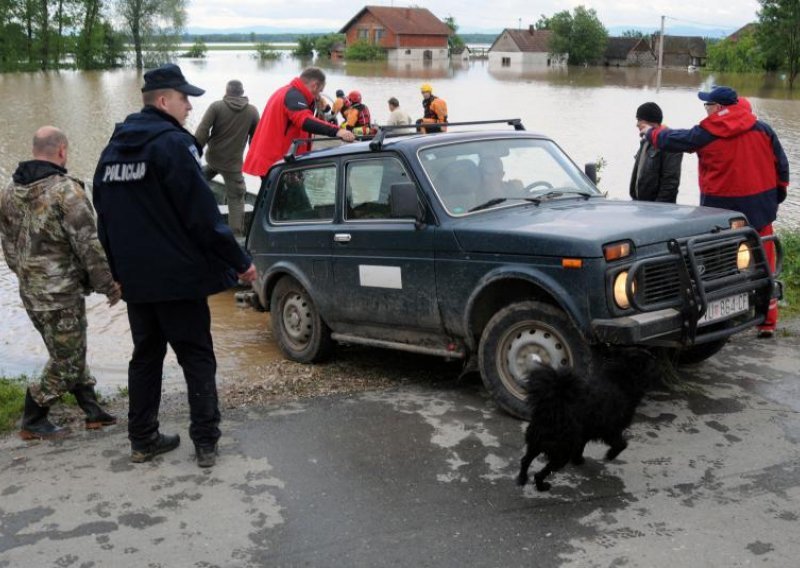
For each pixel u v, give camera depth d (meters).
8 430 5.71
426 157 6.16
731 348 6.85
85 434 5.62
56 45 75.56
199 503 4.54
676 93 52.41
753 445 4.97
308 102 9.27
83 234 5.18
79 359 5.48
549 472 4.45
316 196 6.87
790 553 3.85
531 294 5.62
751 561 3.79
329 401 6.03
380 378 6.61
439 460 4.95
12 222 5.32
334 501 4.50
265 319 9.12
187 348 4.90
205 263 4.74
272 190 7.25
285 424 5.59
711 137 6.87
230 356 7.70
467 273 5.68
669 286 5.21
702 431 5.19
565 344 5.23
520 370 5.47
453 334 5.98
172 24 79.94
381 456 5.03
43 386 5.45
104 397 6.45
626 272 5.04
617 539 4.01
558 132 28.45
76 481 4.86
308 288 6.88
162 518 4.39
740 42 87.31
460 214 5.89
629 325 4.88
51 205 5.18
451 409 5.76
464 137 6.48
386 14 102.44
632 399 4.63
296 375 6.81
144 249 4.66
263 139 9.26
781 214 15.52
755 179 6.88
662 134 7.15
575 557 3.88
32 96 44.19
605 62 104.06
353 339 6.73
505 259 5.46
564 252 5.10
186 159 4.57
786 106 41.19
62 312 5.35
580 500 4.40
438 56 104.25
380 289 6.31
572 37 103.12
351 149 6.59
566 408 4.32
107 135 27.09
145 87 4.74
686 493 4.43
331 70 76.56
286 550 4.04
